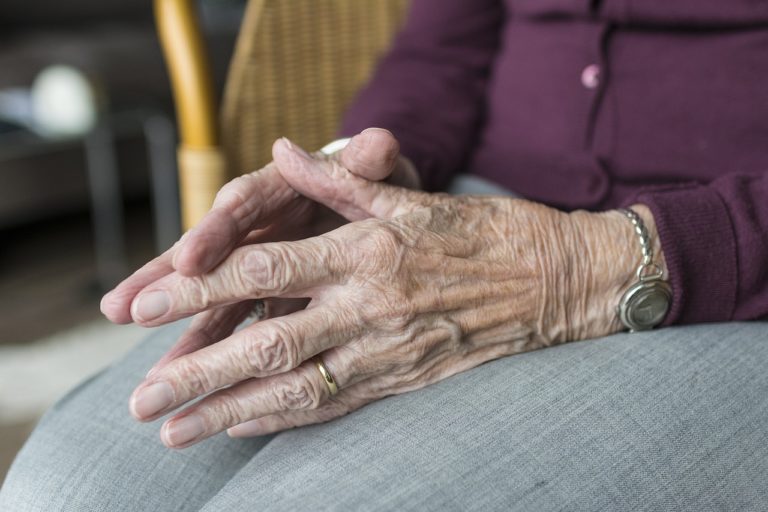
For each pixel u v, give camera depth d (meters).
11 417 1.11
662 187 0.52
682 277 0.50
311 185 0.51
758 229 0.50
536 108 0.64
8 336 1.35
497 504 0.43
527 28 0.65
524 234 0.50
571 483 0.44
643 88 0.59
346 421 0.48
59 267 1.63
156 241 1.77
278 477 0.46
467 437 0.46
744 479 0.45
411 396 0.49
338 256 0.47
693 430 0.46
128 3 2.21
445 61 0.67
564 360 0.49
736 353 0.49
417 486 0.44
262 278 0.46
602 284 0.50
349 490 0.44
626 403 0.47
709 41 0.58
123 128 1.59
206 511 0.46
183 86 0.67
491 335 0.50
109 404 0.52
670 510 0.44
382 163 0.50
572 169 0.61
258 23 0.71
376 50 0.77
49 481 0.49
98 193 1.67
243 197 0.49
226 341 0.46
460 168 0.67
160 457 0.50
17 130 1.39
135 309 0.45
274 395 0.47
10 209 1.60
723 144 0.57
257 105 0.72
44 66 1.72
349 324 0.47
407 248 0.48
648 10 0.58
